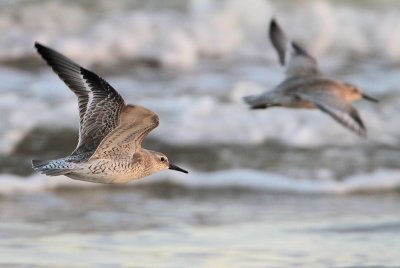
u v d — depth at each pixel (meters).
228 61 21.23
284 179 15.75
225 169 16.05
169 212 13.86
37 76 19.45
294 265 11.14
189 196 14.96
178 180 15.61
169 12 22.94
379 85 19.97
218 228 12.89
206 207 14.25
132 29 21.88
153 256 11.42
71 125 17.36
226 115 17.91
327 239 12.34
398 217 13.61
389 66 21.64
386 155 16.72
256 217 13.62
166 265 11.05
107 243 11.99
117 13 22.61
